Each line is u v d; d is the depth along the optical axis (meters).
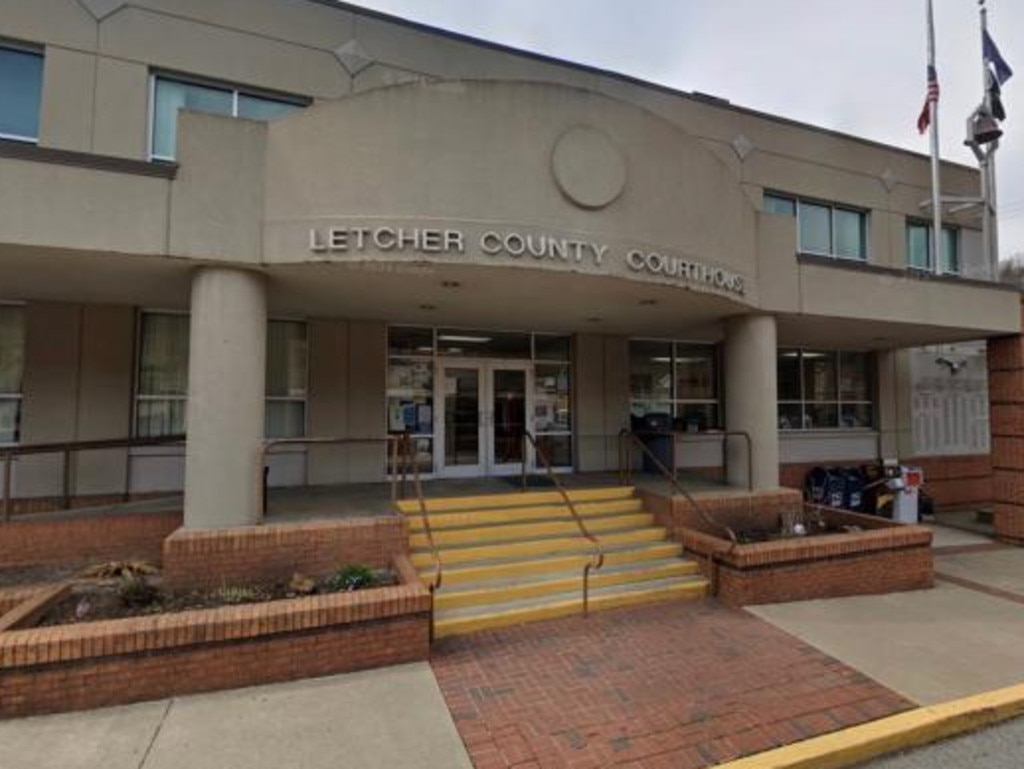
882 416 14.26
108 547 6.89
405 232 6.50
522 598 6.67
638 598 6.93
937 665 5.38
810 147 13.23
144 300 8.47
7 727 4.23
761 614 6.63
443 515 7.76
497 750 4.05
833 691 4.88
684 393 12.88
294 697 4.70
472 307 8.98
